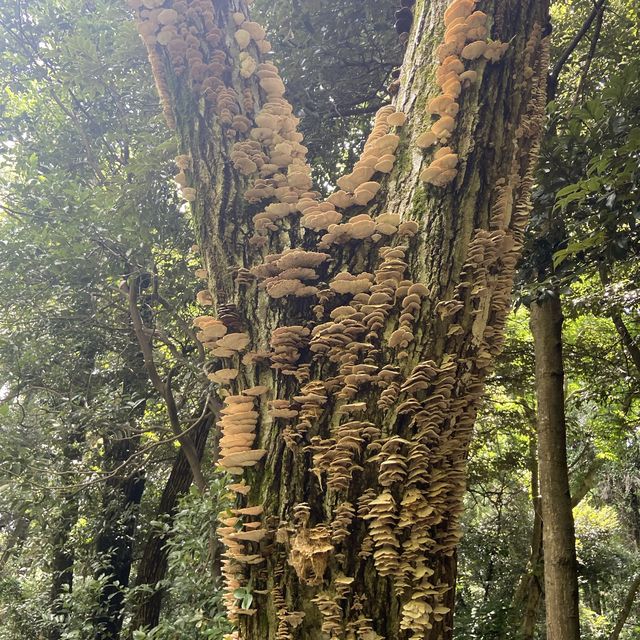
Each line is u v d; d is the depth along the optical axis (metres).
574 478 14.97
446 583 2.11
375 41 7.08
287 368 2.40
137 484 11.03
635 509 18.59
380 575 2.05
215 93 2.86
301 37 7.04
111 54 7.06
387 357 2.30
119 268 7.57
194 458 7.70
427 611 1.97
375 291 2.39
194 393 9.12
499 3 2.73
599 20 5.74
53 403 8.23
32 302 7.73
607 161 3.61
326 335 2.36
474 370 2.35
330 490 2.16
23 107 8.62
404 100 2.87
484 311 2.41
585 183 3.60
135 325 7.42
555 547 5.68
